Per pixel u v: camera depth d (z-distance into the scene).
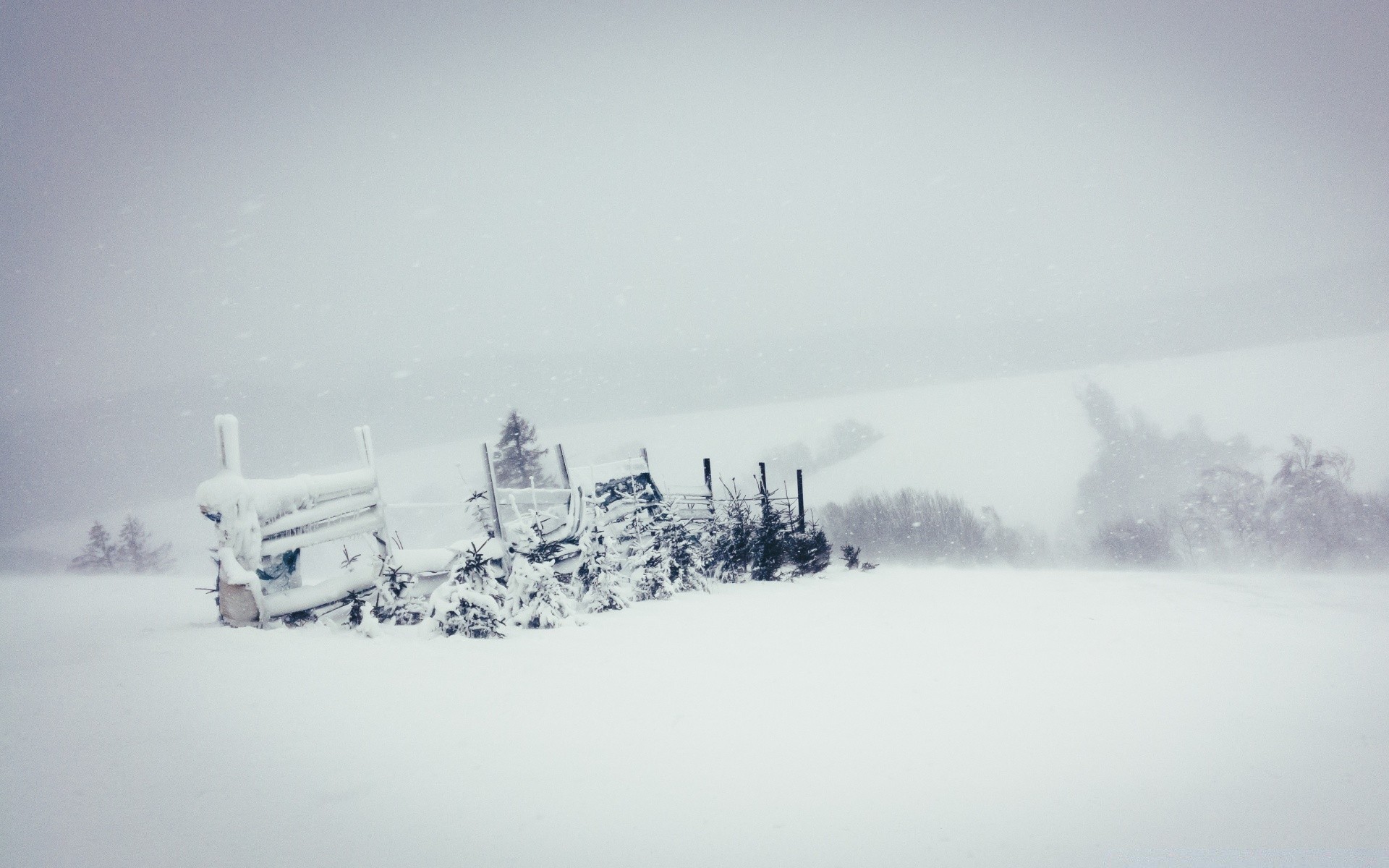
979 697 5.10
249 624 7.16
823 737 4.04
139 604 10.19
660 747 3.79
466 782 3.24
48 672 4.79
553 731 3.98
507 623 7.49
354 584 8.18
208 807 2.86
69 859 2.41
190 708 4.05
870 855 2.73
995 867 2.67
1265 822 3.21
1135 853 2.85
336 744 3.62
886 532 74.69
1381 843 3.02
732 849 2.74
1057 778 3.62
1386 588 21.12
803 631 8.17
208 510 7.27
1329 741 4.51
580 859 2.61
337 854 2.56
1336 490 54.09
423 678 4.98
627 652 6.36
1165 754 4.09
